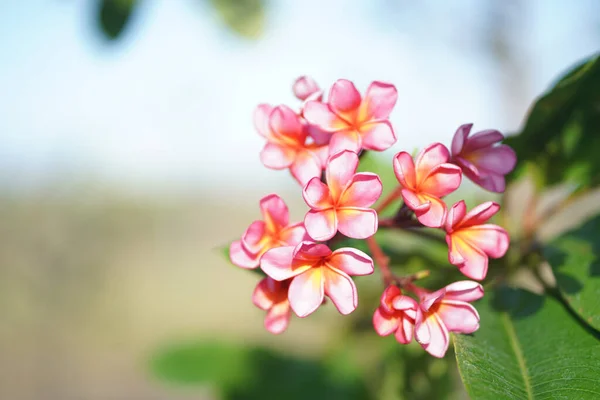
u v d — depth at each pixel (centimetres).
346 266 42
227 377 74
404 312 43
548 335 46
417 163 44
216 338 78
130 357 203
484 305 51
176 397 187
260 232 45
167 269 234
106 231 213
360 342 73
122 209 220
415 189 44
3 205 195
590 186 58
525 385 43
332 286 42
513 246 56
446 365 58
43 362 196
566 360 44
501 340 47
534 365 44
